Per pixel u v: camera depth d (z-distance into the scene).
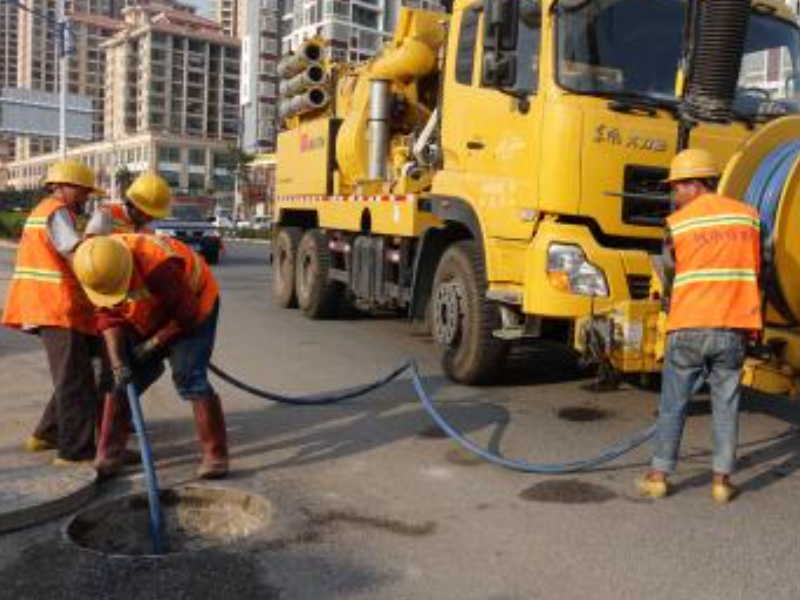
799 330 6.54
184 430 7.02
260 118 107.19
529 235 7.72
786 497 5.71
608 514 5.38
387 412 7.70
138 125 116.44
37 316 5.90
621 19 7.69
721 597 4.34
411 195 9.97
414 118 11.80
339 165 12.77
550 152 7.47
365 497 5.63
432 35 11.54
